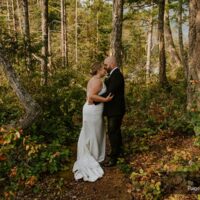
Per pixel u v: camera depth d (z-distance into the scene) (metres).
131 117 9.76
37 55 11.87
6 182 6.63
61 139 8.18
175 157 6.84
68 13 41.97
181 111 9.11
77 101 9.95
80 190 6.48
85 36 38.34
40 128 8.25
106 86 7.06
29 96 7.61
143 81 17.03
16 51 10.84
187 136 7.95
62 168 7.15
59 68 12.57
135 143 7.86
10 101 10.51
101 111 7.08
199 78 8.12
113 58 6.89
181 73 18.72
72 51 38.28
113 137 7.03
